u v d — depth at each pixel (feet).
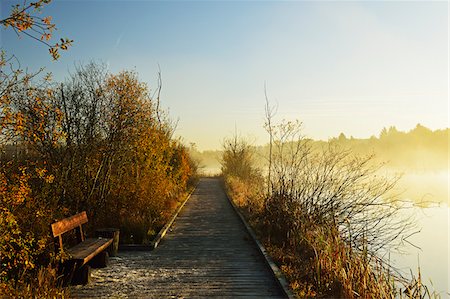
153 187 40.22
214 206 59.16
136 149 37.76
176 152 64.95
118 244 29.07
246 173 94.68
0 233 16.63
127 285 20.36
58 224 19.74
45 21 14.47
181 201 60.90
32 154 28.50
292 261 23.54
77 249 21.71
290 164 31.86
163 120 48.55
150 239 32.04
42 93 25.99
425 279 29.07
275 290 19.63
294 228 27.91
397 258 34.12
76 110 31.91
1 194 17.25
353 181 28.50
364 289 17.69
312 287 19.07
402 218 35.83
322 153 30.81
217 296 18.76
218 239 33.63
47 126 27.37
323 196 29.01
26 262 17.26
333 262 20.27
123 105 33.71
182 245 31.12
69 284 19.51
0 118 17.01
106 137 33.73
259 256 27.14
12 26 14.32
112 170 37.68
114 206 36.11
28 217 22.15
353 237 26.89
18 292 15.74
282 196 31.35
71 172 31.63
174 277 21.94
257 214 40.52
